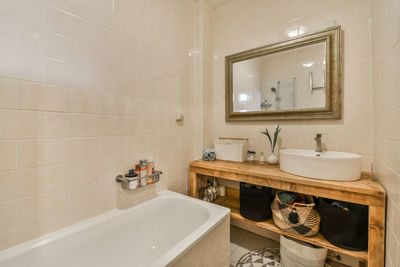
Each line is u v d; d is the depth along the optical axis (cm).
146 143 141
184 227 133
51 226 93
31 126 85
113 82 118
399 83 73
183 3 175
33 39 85
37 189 88
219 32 198
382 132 98
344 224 103
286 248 128
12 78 80
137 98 133
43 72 89
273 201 136
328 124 141
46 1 89
